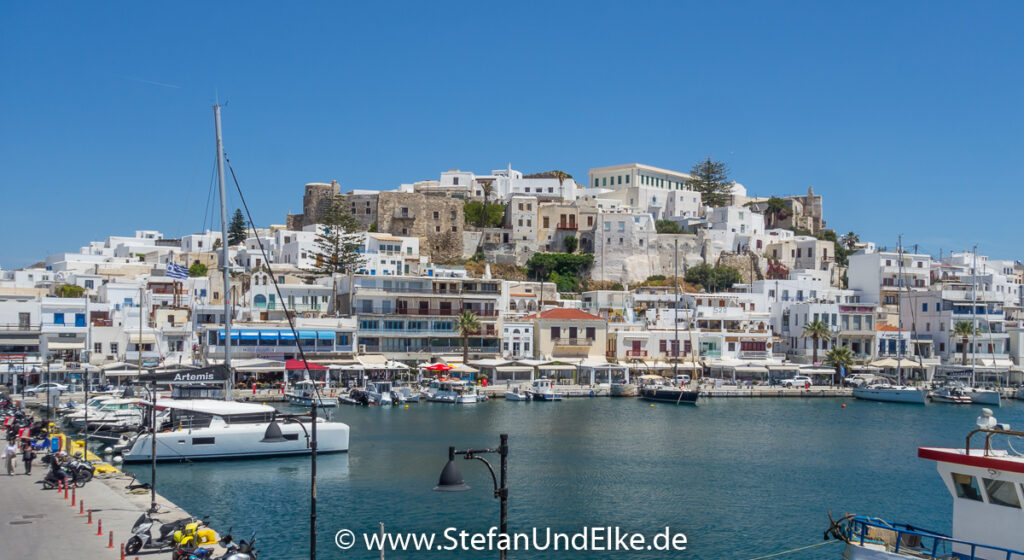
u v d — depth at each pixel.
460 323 141.12
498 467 76.69
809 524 59.94
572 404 126.94
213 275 159.00
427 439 90.00
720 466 79.25
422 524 58.00
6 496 52.22
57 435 68.19
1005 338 170.38
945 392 140.25
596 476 74.12
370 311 140.25
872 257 196.88
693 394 129.38
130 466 72.44
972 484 37.47
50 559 39.62
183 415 74.94
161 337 127.38
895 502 66.44
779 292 183.62
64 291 149.25
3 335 122.62
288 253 191.38
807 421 112.19
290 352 129.62
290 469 73.06
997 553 36.47
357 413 111.31
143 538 41.28
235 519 57.53
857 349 168.50
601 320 152.38
